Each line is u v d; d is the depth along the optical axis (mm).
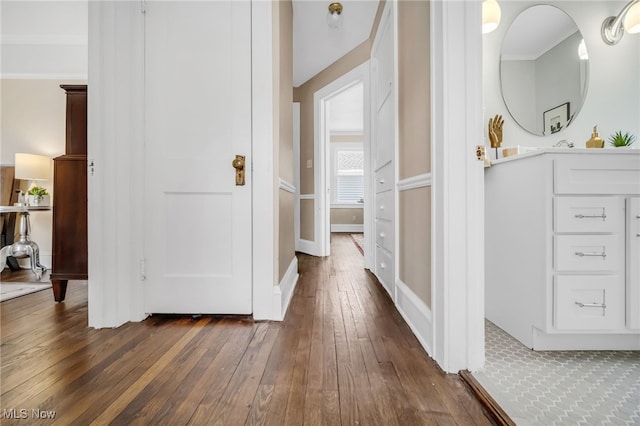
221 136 1729
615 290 1238
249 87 1729
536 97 1871
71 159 1947
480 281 1152
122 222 1655
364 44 3109
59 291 2000
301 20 2750
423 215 1448
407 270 1742
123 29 1659
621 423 859
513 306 1473
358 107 5477
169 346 1359
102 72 1609
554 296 1252
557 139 1868
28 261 3268
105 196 1617
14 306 1925
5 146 3471
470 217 1142
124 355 1273
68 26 3045
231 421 876
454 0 1143
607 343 1325
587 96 1869
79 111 1956
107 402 959
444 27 1148
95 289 1586
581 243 1243
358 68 3180
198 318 1713
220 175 1725
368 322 1664
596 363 1214
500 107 1870
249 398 981
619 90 1867
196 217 1728
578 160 1237
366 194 3105
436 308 1224
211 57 1725
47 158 3334
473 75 1137
